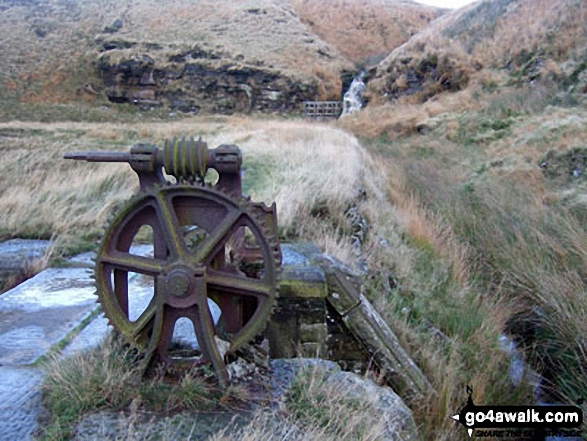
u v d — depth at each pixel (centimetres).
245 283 326
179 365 323
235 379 326
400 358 430
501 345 568
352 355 434
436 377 451
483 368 503
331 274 427
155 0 4238
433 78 2789
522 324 622
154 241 337
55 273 536
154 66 3209
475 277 738
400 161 1509
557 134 1389
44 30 3572
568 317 552
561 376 511
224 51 3416
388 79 3036
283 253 549
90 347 350
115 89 3150
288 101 3319
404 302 590
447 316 586
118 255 326
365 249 677
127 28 3712
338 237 655
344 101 3269
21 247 614
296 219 670
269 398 311
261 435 271
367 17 4538
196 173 336
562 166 1177
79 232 657
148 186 339
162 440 271
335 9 4572
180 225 334
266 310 328
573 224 771
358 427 292
